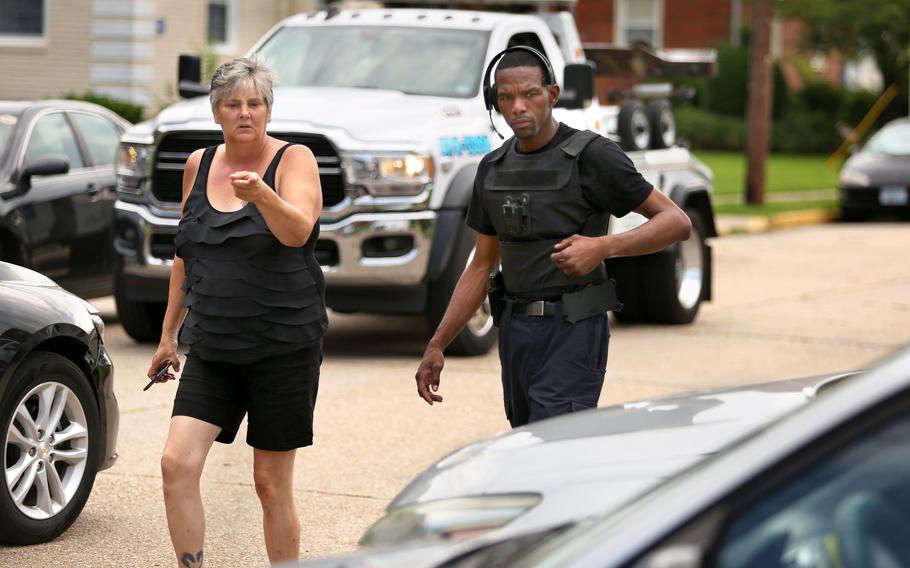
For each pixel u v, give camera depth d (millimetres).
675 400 8820
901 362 5270
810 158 95750
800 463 5160
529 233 11203
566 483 7410
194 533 10719
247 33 55094
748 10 100375
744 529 5152
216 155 11078
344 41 25938
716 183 68625
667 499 5262
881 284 36125
